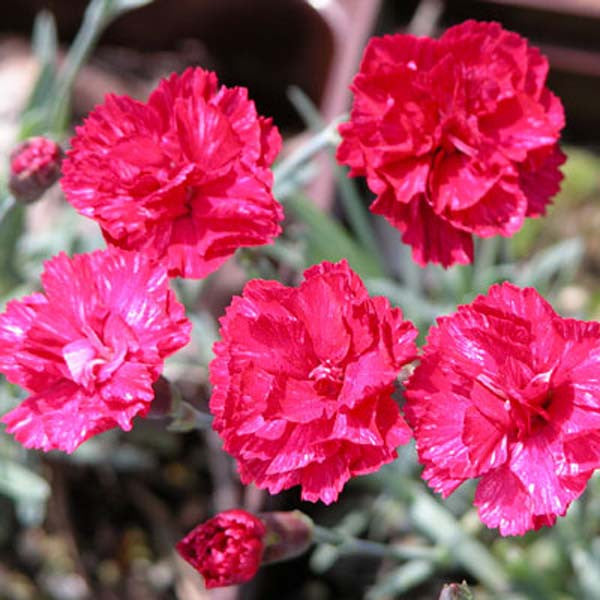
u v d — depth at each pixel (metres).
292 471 0.33
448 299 0.45
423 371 0.33
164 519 0.48
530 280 0.45
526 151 0.36
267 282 0.33
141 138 0.35
